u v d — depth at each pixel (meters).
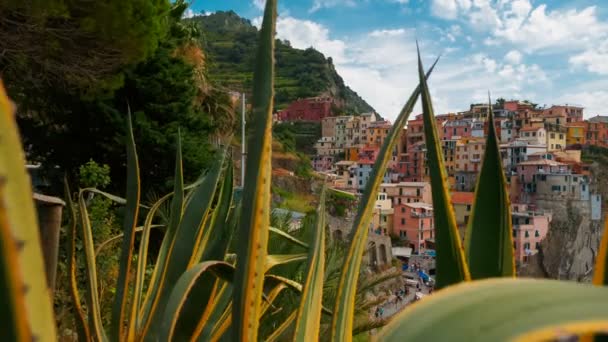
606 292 0.20
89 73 10.09
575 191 72.19
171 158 13.10
